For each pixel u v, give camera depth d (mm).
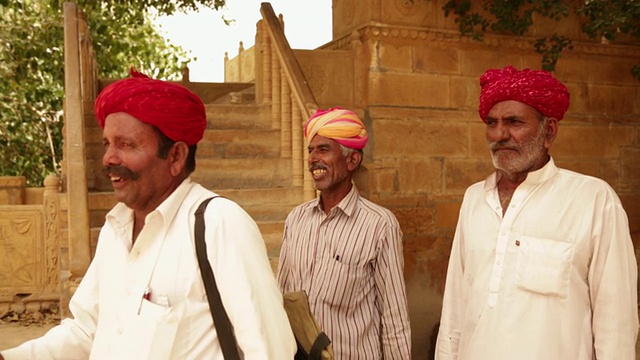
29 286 6773
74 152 4223
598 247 2072
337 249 2584
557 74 6477
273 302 1562
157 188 1621
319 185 2641
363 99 5898
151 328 1502
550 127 2205
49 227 6762
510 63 6309
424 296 5945
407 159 5906
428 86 5992
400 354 2551
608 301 2041
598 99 6648
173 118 1590
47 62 9172
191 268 1546
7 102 9602
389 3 5832
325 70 5965
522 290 2115
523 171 2170
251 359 1485
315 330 1848
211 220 1568
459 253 2422
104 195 4988
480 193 2338
